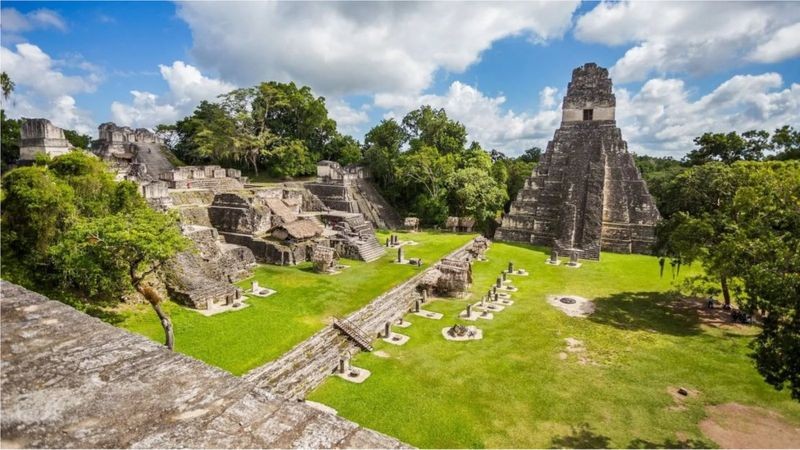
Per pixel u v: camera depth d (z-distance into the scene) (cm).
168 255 1989
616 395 1886
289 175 6328
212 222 3988
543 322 2723
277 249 3662
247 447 368
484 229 5838
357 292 2994
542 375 2058
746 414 1747
